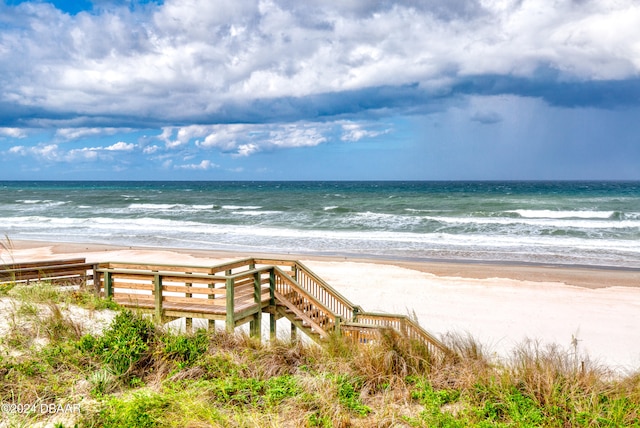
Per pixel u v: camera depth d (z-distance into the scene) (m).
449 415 5.69
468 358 7.32
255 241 32.38
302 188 137.12
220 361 6.96
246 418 5.55
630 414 5.69
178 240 32.97
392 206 57.22
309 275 11.45
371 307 16.52
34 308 8.11
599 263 24.88
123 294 10.05
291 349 7.52
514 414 5.70
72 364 6.55
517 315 15.71
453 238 33.06
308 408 5.95
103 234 36.03
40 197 83.12
